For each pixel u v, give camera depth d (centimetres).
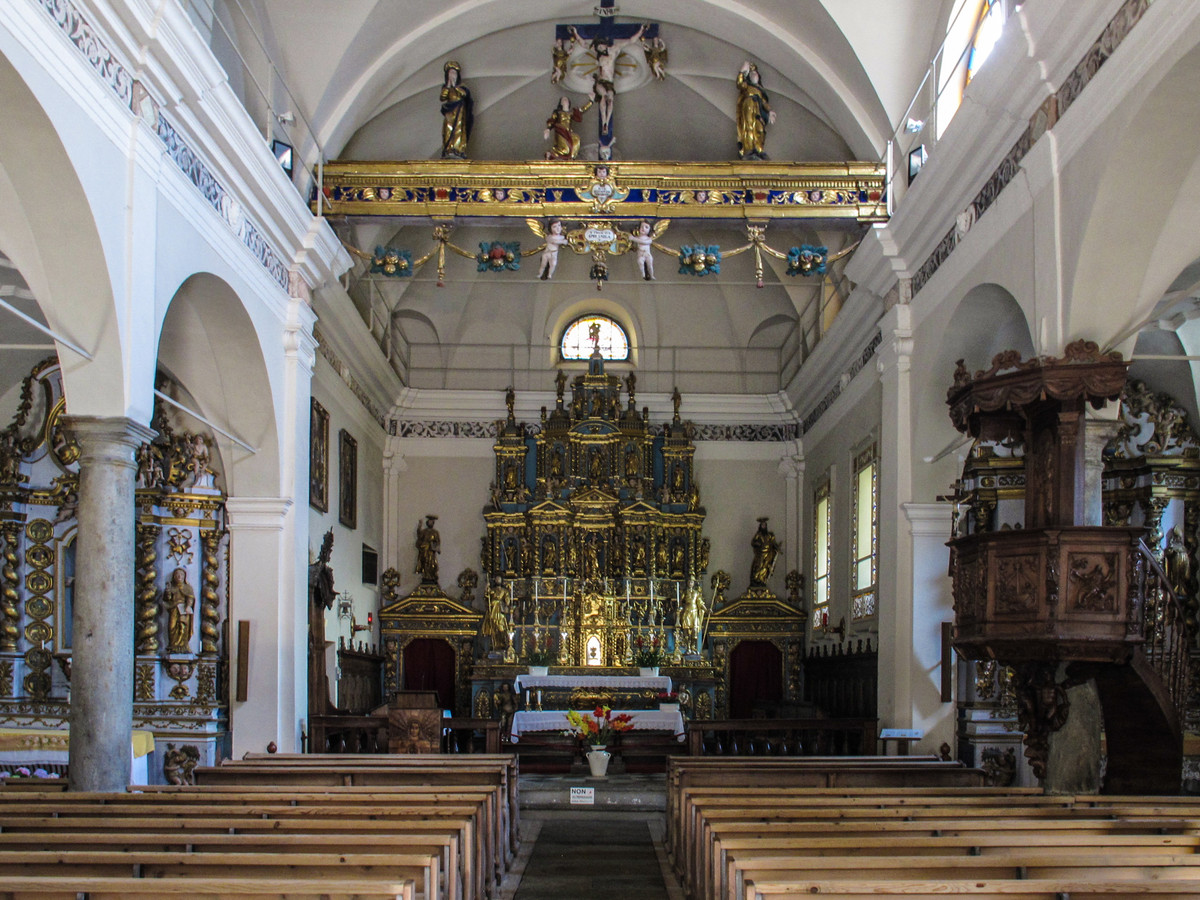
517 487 2230
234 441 1293
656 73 1653
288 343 1415
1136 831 671
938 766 1077
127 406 906
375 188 1473
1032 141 1020
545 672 2009
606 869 1002
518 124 1852
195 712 1370
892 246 1416
